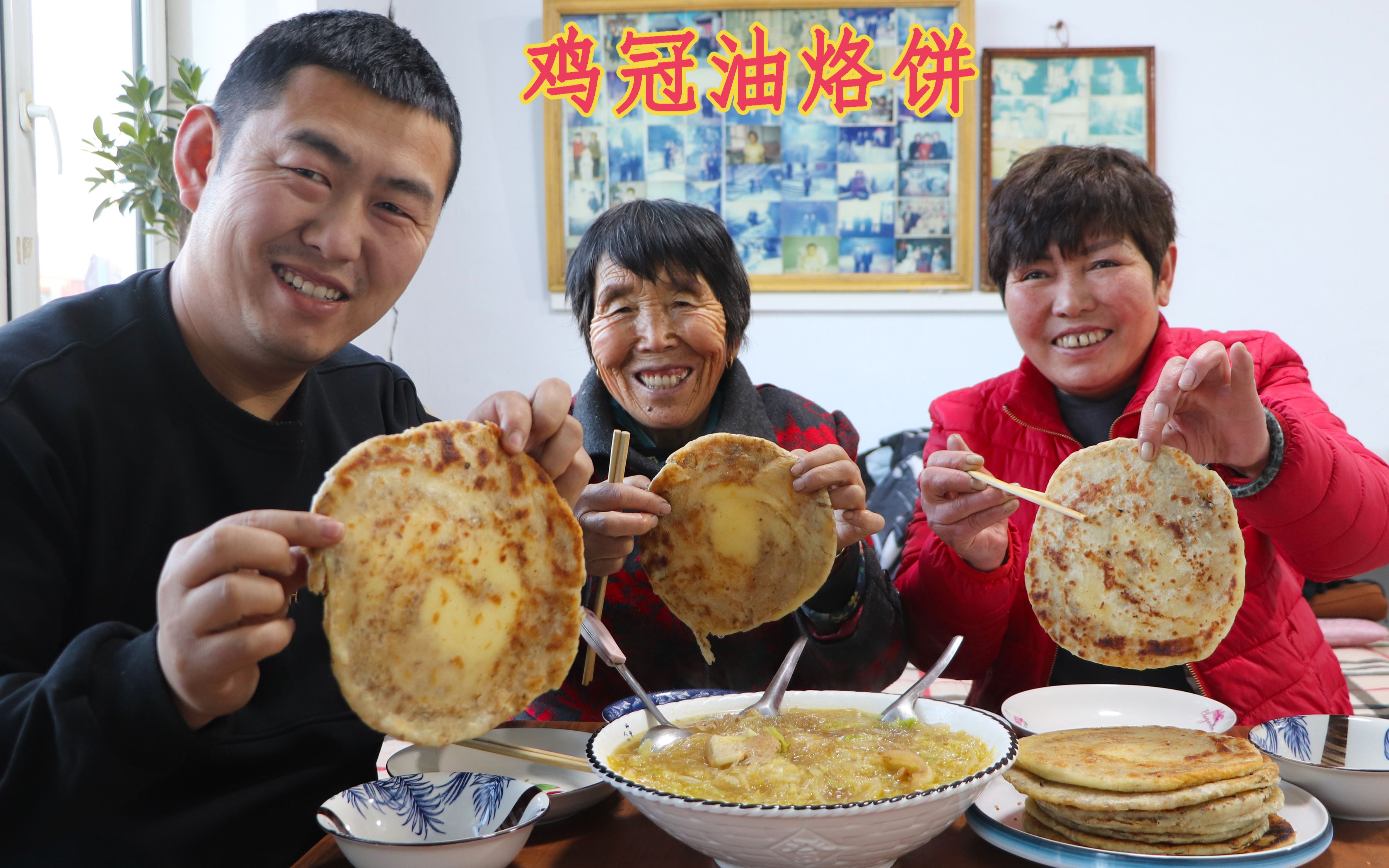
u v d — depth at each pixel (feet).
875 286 14.62
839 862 2.83
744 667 5.95
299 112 3.64
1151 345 6.07
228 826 3.98
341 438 4.87
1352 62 14.06
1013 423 6.48
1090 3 14.25
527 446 3.45
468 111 14.75
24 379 3.70
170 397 4.05
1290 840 3.22
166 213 9.51
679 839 3.01
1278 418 4.70
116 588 3.93
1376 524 4.90
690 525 4.29
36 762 2.88
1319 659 6.12
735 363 6.53
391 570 2.88
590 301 6.29
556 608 3.27
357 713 2.77
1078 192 5.64
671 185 14.65
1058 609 4.19
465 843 2.97
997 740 3.44
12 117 8.89
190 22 12.09
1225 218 14.38
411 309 14.92
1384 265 14.21
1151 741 3.72
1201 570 3.94
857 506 4.28
